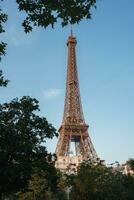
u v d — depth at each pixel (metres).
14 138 85.50
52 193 135.25
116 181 127.62
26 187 90.75
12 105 89.38
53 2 26.58
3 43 34.19
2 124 87.25
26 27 27.98
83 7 26.73
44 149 90.12
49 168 93.38
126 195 125.06
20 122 87.38
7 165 85.12
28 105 89.62
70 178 135.00
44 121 90.19
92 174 128.50
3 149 84.69
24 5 27.20
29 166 86.69
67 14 26.97
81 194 128.12
